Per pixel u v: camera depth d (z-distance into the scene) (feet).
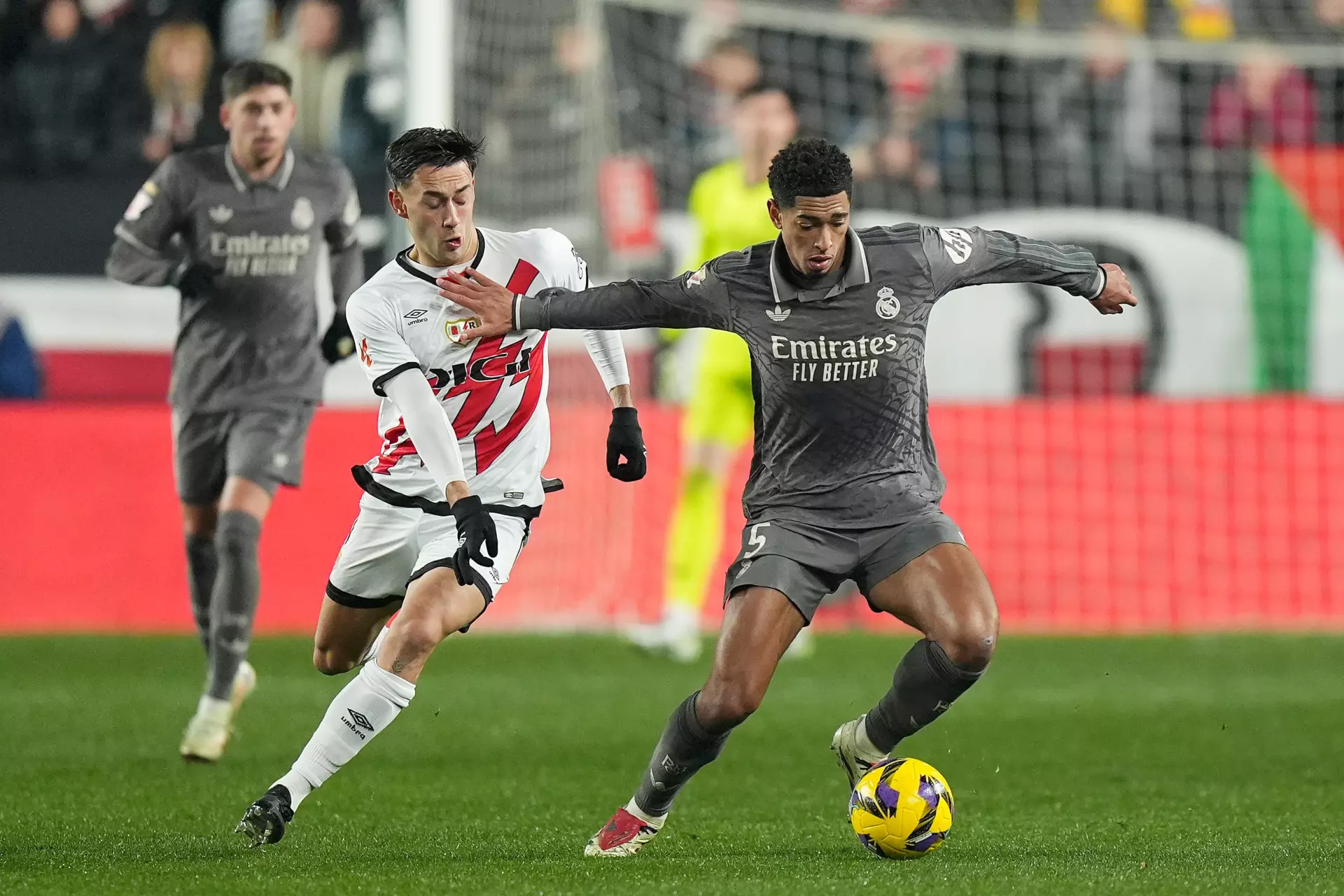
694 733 53.01
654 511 136.98
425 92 116.78
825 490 55.67
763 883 49.29
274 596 131.75
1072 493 137.18
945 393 148.56
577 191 146.72
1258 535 136.98
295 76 155.53
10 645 122.62
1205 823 61.93
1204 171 162.20
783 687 103.40
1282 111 165.58
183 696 98.84
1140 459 137.39
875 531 55.62
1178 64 166.30
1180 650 122.21
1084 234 156.04
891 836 53.62
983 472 137.39
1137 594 136.67
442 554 56.70
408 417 55.11
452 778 72.64
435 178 54.90
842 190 51.85
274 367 79.71
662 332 135.03
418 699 98.43
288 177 79.36
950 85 167.53
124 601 131.95
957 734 85.97
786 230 52.54
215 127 158.20
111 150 156.46
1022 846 57.00
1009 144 165.78
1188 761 77.92
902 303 54.39
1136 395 150.61
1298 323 153.58
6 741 82.02
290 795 54.95
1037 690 103.04
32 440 132.36
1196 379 152.15
